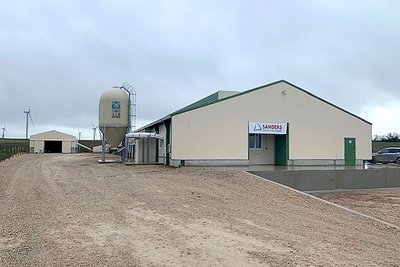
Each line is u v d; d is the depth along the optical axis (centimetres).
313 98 2466
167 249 669
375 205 1416
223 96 2608
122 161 3212
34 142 7169
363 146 2567
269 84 2373
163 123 2595
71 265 586
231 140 2273
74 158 4081
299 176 1822
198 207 1064
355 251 697
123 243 710
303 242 739
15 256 630
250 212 1021
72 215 961
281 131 2381
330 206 1157
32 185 1548
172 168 2186
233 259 614
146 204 1097
